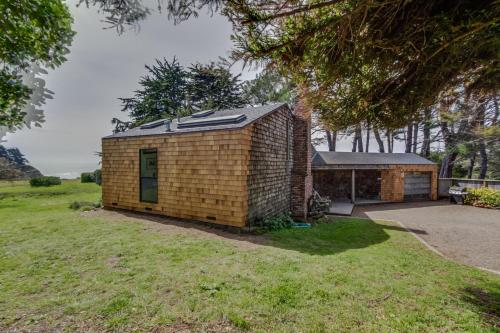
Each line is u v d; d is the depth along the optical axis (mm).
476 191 12648
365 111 2793
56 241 4977
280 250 4820
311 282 3361
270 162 7699
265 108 8438
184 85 20734
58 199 12250
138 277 3412
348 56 2064
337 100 2734
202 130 6676
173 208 7281
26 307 2674
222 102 18734
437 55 1928
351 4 1741
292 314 2639
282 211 8695
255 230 6324
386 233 7133
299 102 3297
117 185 8617
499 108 5520
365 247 5582
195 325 2418
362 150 23375
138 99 20375
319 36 1975
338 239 6293
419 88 2352
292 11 1787
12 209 9289
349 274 3699
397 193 13836
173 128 8086
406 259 4668
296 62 2240
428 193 14953
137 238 5277
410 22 1746
